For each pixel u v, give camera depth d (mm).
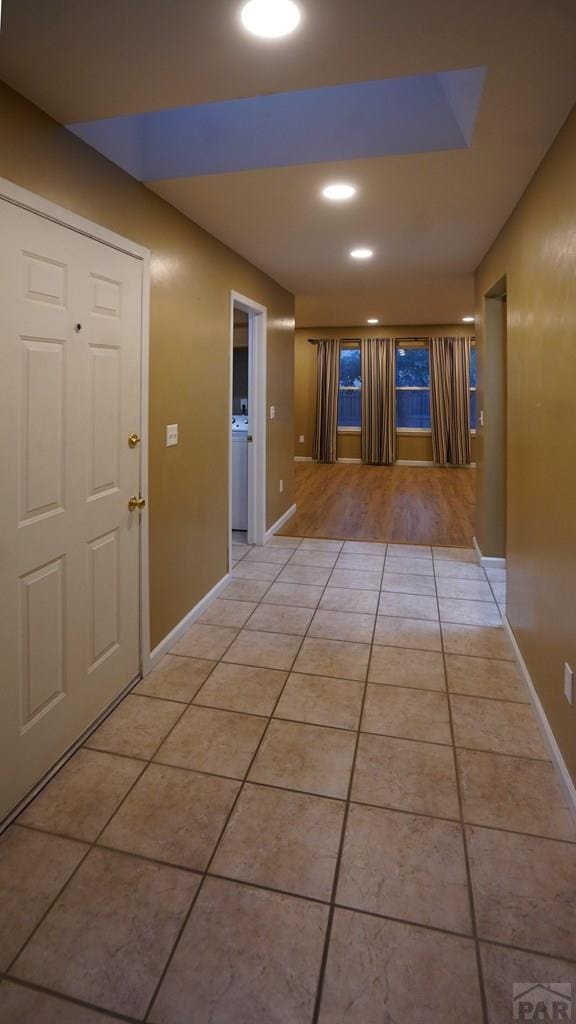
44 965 1379
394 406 10102
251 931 1474
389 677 2770
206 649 3053
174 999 1307
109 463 2340
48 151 1906
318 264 4266
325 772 2086
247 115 2408
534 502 2523
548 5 1396
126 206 2426
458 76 1995
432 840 1775
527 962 1397
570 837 1788
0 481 1734
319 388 10312
